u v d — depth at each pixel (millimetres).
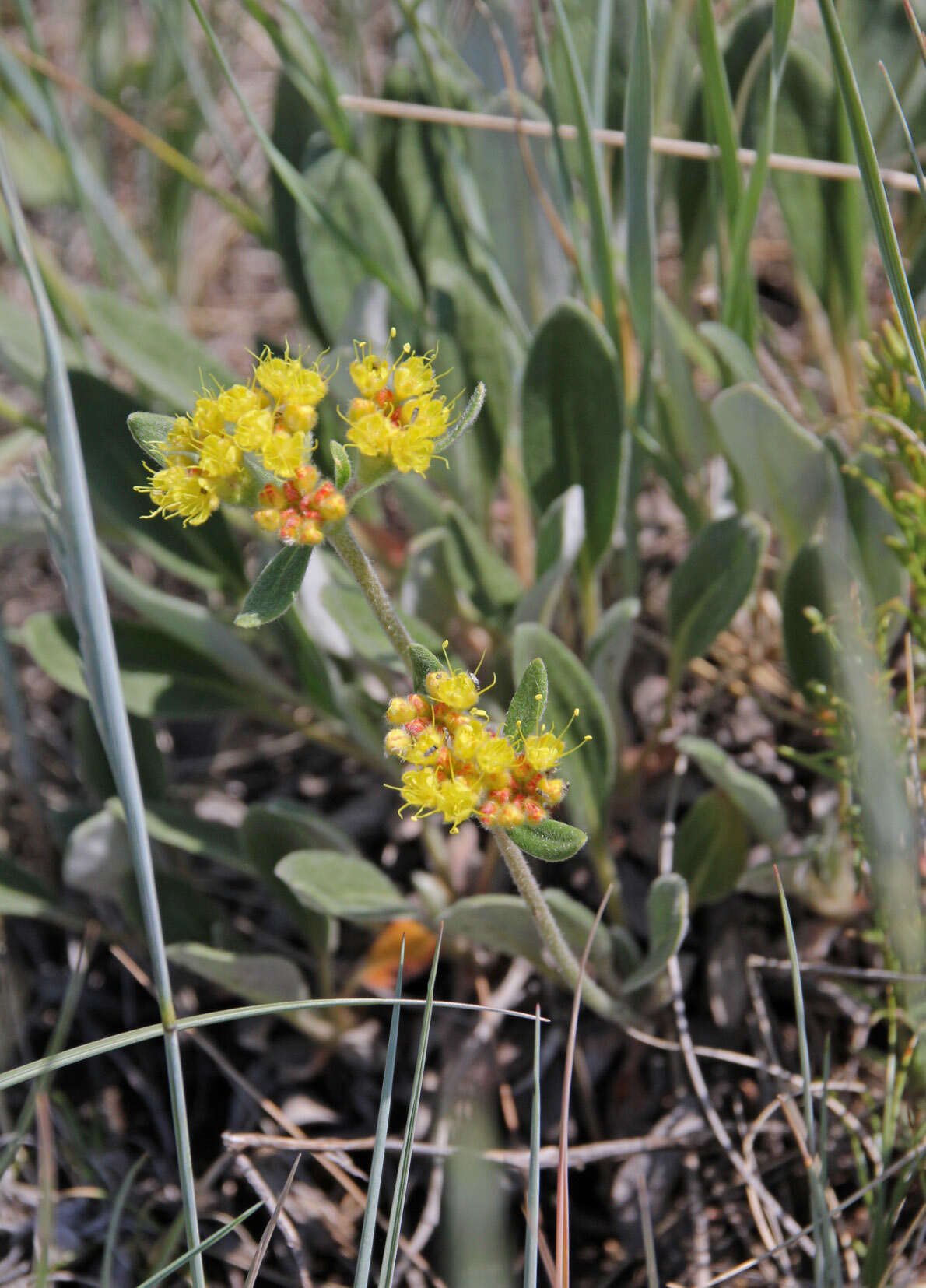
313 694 445
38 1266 361
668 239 636
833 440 422
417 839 472
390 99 498
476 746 337
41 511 370
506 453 474
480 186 479
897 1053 420
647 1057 432
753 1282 404
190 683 458
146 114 641
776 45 391
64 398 329
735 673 469
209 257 696
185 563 456
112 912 472
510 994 440
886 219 373
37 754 536
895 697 442
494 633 454
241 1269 420
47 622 447
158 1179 437
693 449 464
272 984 422
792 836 448
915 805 395
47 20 800
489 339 456
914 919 377
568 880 457
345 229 465
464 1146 334
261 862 427
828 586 405
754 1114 423
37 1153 436
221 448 337
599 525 444
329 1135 436
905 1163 385
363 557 346
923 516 410
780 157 434
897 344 417
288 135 515
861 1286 392
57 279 510
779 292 610
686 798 460
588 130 412
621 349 437
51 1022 465
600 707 410
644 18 390
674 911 395
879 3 465
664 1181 421
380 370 344
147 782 448
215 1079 448
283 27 525
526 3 674
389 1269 353
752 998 433
